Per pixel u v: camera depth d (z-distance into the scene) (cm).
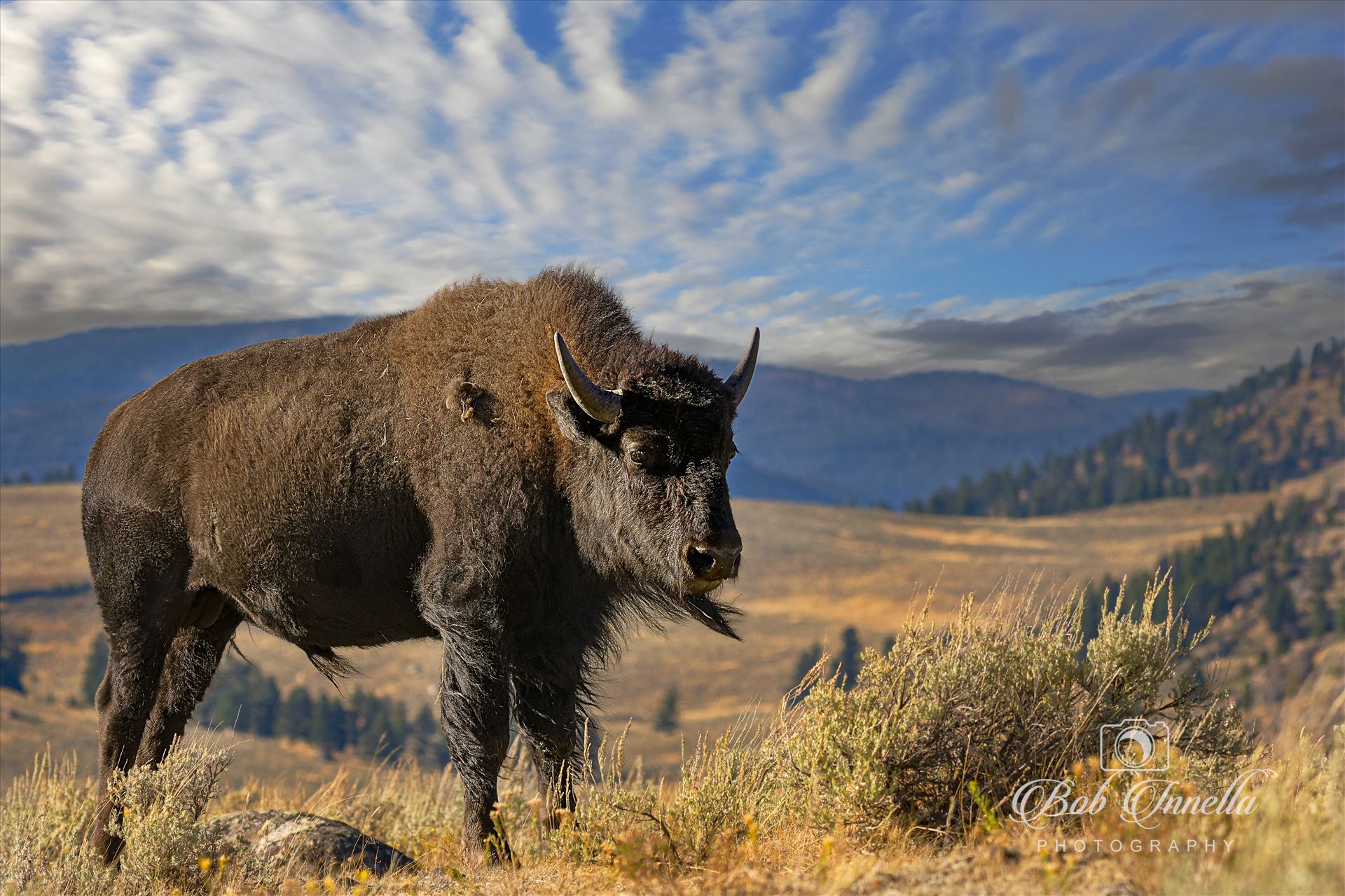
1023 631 1177
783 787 1171
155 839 1214
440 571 1301
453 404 1320
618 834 1097
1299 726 939
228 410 1445
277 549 1394
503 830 1223
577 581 1352
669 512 1269
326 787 1881
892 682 1157
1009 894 771
